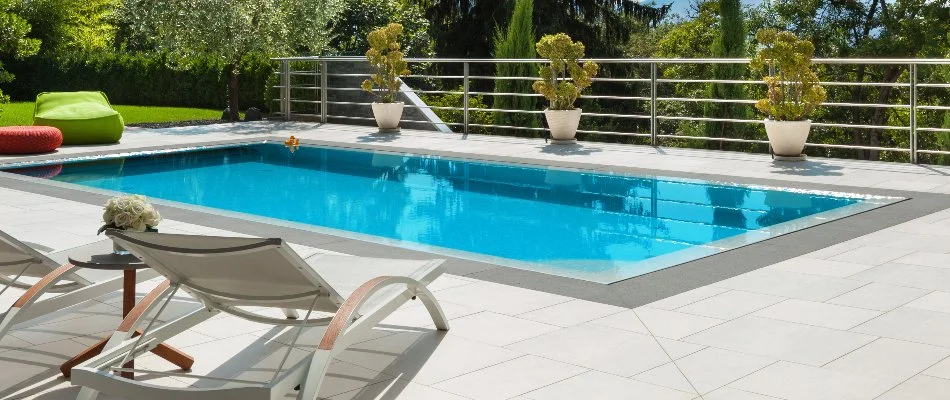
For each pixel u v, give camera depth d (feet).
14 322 11.84
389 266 13.84
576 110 38.81
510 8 81.56
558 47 38.04
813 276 16.71
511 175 32.81
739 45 58.65
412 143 40.50
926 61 29.68
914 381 11.35
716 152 35.55
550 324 14.02
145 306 11.59
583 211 26.35
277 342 13.37
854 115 81.76
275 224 22.74
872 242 19.62
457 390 11.41
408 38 85.56
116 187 31.55
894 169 30.68
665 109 87.04
